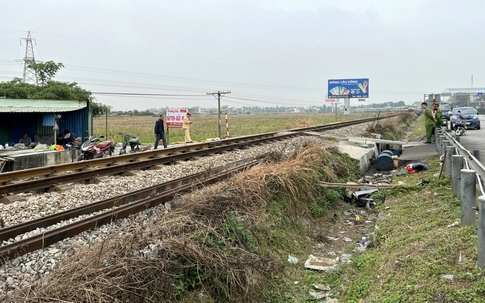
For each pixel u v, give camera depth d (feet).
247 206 24.49
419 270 15.66
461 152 27.37
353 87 218.59
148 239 17.42
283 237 24.54
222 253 18.16
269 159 39.01
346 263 21.50
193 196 23.73
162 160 39.14
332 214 32.27
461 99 343.46
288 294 18.76
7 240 18.01
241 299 17.26
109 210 21.70
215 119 267.39
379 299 15.24
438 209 23.59
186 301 16.12
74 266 14.88
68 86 95.14
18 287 14.37
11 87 86.84
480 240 13.39
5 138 70.03
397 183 35.96
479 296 12.61
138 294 14.07
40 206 23.26
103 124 195.52
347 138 64.64
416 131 115.65
